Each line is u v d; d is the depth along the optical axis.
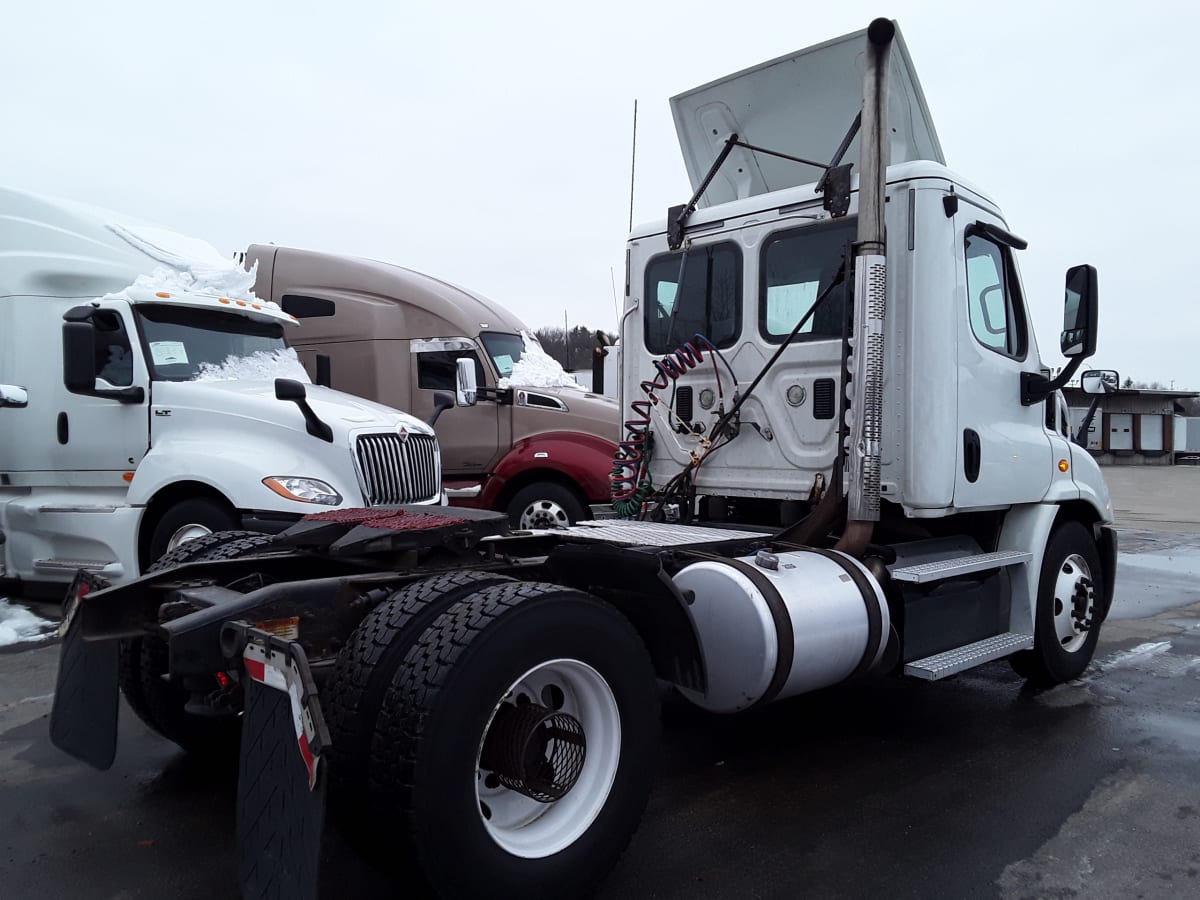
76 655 3.68
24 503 7.59
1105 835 3.62
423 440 7.38
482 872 2.72
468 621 2.80
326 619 3.27
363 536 3.60
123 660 4.18
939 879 3.27
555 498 8.86
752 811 3.85
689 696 3.89
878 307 4.28
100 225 8.36
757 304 5.02
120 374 7.28
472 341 9.64
